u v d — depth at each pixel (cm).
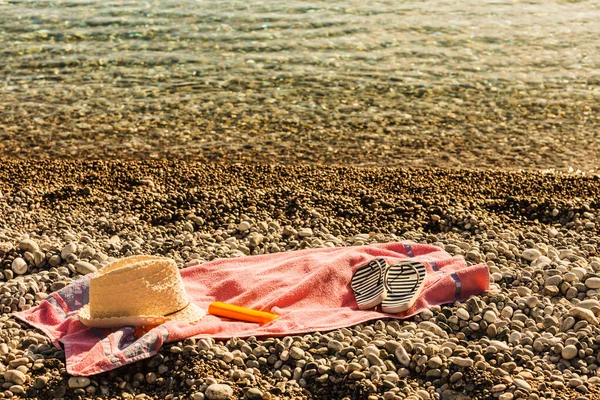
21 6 2147
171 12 2100
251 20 2039
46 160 1284
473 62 1772
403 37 1923
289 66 1733
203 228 1030
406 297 759
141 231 998
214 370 646
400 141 1398
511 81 1667
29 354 670
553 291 793
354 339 695
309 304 776
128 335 674
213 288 798
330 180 1200
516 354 676
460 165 1302
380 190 1159
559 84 1656
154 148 1362
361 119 1486
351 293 799
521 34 1959
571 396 617
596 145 1386
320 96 1587
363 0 2239
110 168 1246
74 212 1061
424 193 1145
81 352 664
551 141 1402
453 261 841
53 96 1574
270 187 1170
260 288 790
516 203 1095
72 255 864
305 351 678
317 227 1024
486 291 786
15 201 1097
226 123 1467
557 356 678
